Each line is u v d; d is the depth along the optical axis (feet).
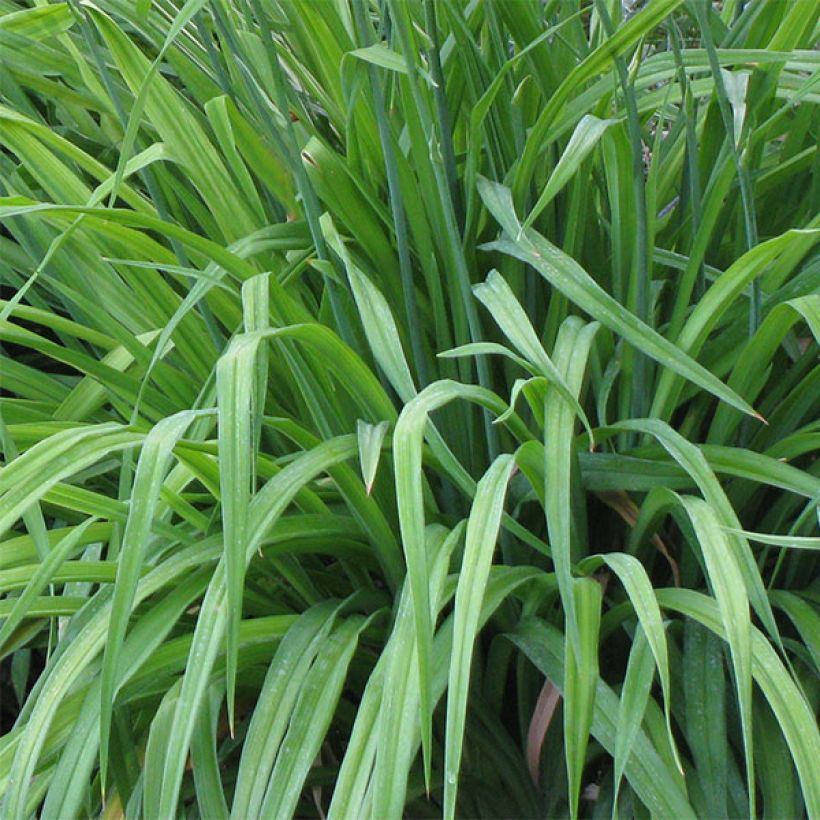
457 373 3.90
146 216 3.26
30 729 3.06
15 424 3.78
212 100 3.55
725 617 2.85
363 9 3.40
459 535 3.29
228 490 2.80
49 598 3.44
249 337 2.96
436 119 3.62
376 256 3.86
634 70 3.33
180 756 2.85
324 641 3.32
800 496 3.68
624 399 3.79
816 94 3.73
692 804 3.32
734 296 3.33
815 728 2.86
